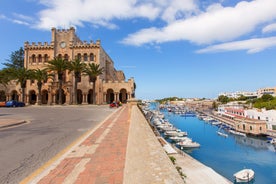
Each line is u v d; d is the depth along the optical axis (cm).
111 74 7038
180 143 4031
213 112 11225
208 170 1758
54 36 5594
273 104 7662
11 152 693
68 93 5356
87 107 3969
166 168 227
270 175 2658
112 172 480
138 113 1145
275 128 4891
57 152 692
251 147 4044
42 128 1239
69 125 1370
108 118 1744
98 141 830
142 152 306
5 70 5381
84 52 5488
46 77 5069
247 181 2402
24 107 3997
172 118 9350
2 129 1195
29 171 511
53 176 457
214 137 5053
